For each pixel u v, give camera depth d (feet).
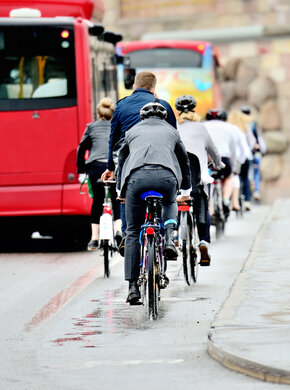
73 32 134.82
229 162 140.46
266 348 66.18
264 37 291.79
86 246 143.43
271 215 176.35
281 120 291.58
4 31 135.33
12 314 87.15
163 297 93.40
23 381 63.10
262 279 96.89
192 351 70.44
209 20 294.05
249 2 292.61
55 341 75.20
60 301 93.71
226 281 103.04
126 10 298.76
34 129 134.41
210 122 140.97
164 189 83.30
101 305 90.53
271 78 291.79
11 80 134.82
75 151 134.00
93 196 114.73
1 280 108.27
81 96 134.31
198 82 243.19
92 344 73.82
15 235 154.51
